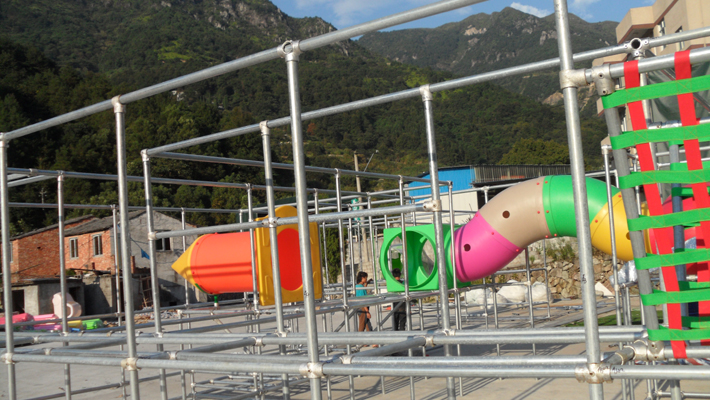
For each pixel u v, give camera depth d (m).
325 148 112.62
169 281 27.16
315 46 2.20
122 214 2.79
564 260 17.83
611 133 1.67
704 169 1.53
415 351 8.73
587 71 1.63
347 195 8.19
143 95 2.76
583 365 1.63
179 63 153.38
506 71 2.71
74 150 49.12
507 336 2.61
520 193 6.33
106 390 7.61
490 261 6.39
